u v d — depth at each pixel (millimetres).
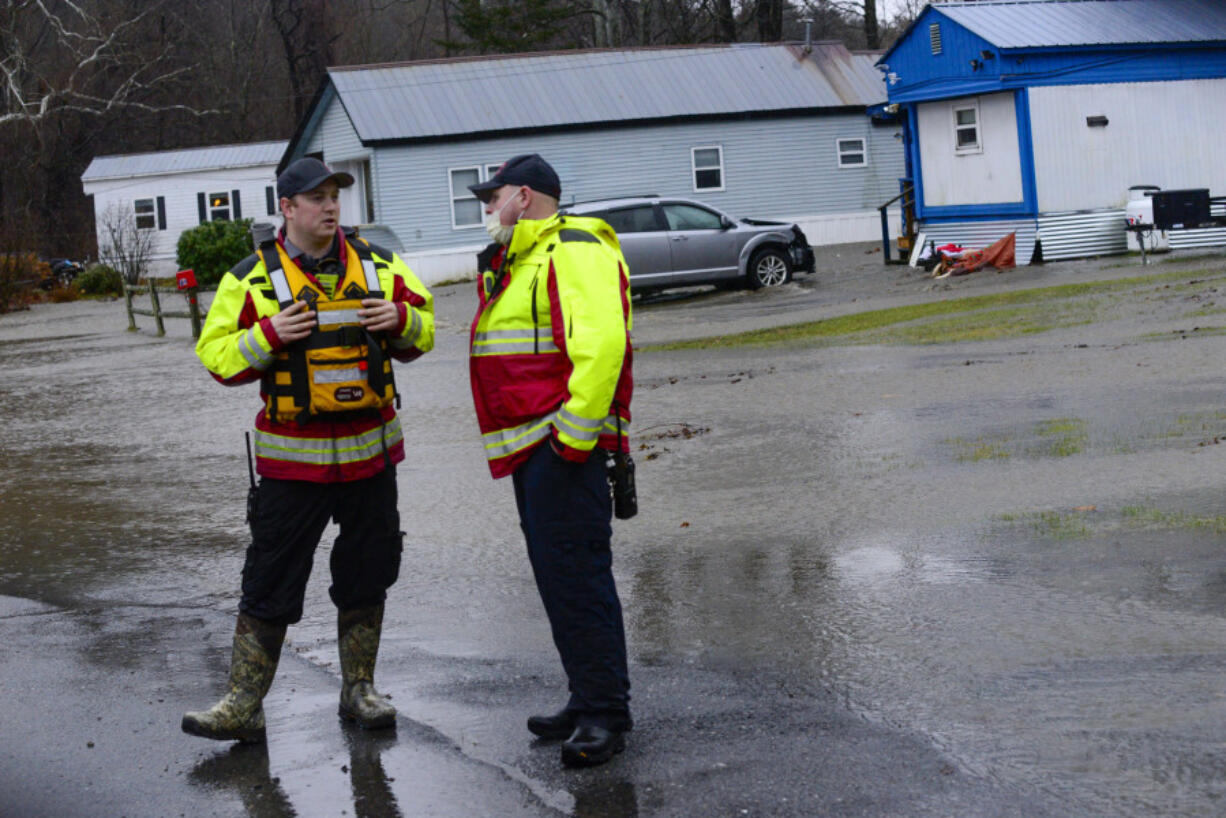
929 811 3629
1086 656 4719
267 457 4465
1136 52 22266
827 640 5184
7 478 10750
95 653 5762
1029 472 7734
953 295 18594
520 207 4270
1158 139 22562
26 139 61875
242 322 4449
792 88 35875
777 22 47594
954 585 5734
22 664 5625
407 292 4633
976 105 22859
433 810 3896
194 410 14266
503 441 4312
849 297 20406
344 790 4090
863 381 12039
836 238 36188
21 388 17641
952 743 4070
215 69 67125
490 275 4352
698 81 35531
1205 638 4789
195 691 5176
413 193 33688
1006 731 4121
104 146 66062
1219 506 6512
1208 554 5773
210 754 4469
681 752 4199
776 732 4297
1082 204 22156
